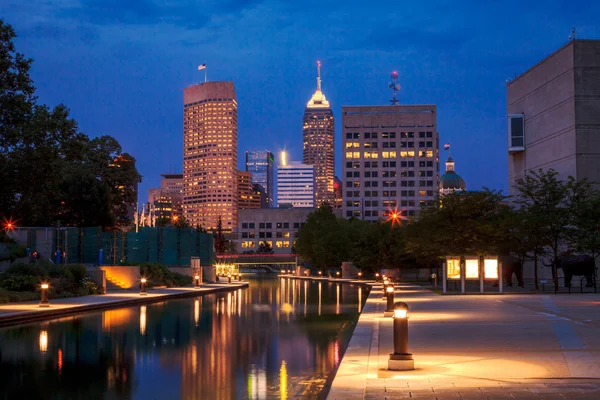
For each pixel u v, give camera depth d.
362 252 99.19
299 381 16.44
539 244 60.62
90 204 90.62
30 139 52.28
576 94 74.69
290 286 88.69
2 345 23.31
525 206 63.38
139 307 44.44
